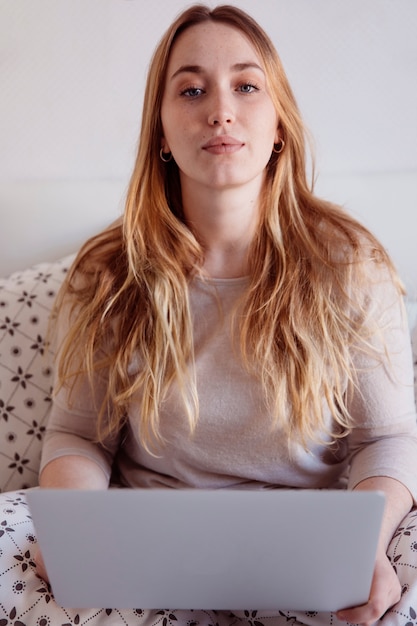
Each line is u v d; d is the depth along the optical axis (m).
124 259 1.29
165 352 1.16
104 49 1.65
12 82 1.67
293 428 1.14
